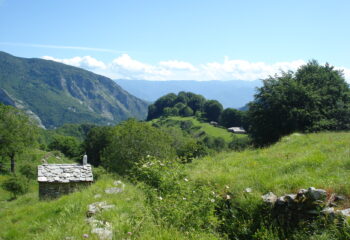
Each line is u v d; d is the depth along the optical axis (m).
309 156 12.08
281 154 14.77
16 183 36.34
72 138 119.56
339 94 33.97
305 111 30.73
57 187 26.00
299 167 11.16
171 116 163.38
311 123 31.08
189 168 15.66
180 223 7.27
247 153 17.84
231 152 19.70
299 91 31.48
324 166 10.55
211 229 8.09
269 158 14.30
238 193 9.88
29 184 40.03
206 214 8.00
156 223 7.43
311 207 7.80
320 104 32.28
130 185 14.08
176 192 8.30
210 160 17.14
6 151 58.03
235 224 8.84
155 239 6.64
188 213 7.51
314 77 34.91
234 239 8.48
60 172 27.03
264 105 33.50
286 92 31.92
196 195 8.50
